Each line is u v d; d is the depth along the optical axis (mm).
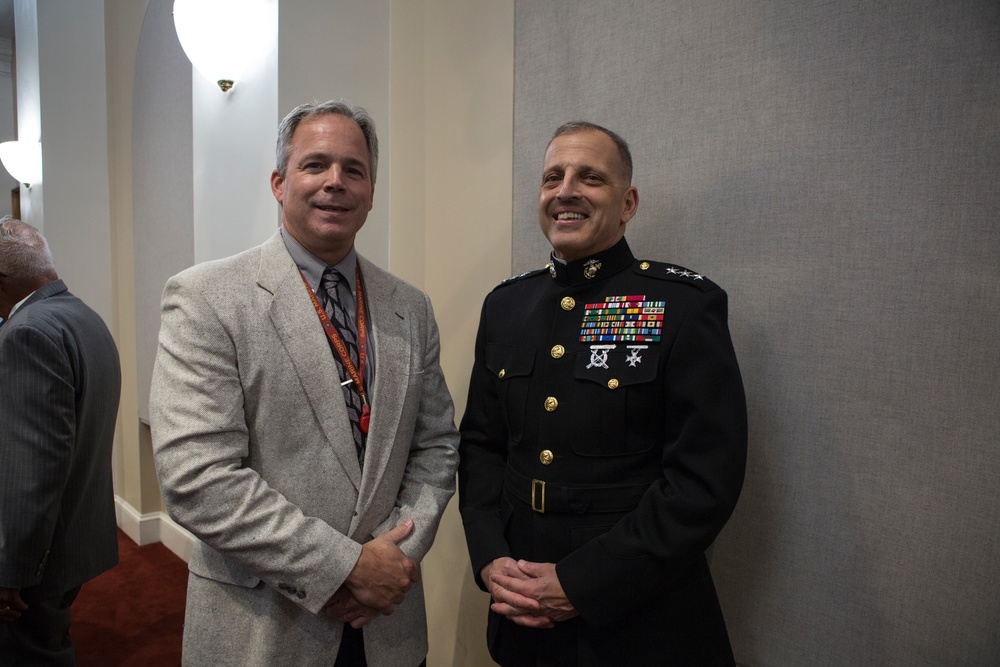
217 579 1107
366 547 1077
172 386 1050
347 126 1191
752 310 1396
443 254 2086
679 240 1506
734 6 1393
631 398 1138
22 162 3699
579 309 1270
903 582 1227
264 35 2018
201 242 2521
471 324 1996
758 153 1373
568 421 1185
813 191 1304
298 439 1102
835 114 1271
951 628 1177
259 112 2062
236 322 1077
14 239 1648
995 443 1124
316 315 1158
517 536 1241
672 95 1500
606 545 1082
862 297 1254
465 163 1990
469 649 1971
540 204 1281
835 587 1308
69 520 1627
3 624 1513
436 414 1362
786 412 1361
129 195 3520
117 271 3566
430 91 2102
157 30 3088
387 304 1294
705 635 1144
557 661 1158
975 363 1139
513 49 1835
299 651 1082
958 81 1136
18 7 3875
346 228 1183
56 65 3363
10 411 1415
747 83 1381
